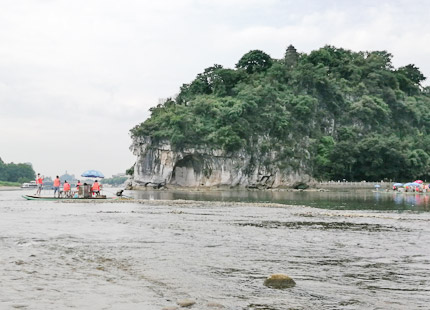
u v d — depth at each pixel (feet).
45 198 202.39
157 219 115.65
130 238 77.36
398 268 55.01
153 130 484.74
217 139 468.34
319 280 48.39
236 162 482.28
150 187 488.44
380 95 631.15
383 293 43.27
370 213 146.72
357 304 39.42
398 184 391.86
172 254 62.18
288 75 588.09
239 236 83.05
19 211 135.54
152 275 49.16
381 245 73.46
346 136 554.87
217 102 504.02
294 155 504.84
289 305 38.88
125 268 52.37
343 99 591.78
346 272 52.49
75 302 38.58
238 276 49.67
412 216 134.10
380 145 497.46
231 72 568.82
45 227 91.86
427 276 50.70
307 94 578.25
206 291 43.06
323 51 653.71
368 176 517.14
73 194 216.74
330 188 479.82
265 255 62.90
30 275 47.98
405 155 501.56
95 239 75.25
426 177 527.81
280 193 380.37
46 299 39.29
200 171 484.74
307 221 116.16
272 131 513.86
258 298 40.96
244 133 488.85
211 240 76.89
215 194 352.69
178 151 474.08
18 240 72.59
